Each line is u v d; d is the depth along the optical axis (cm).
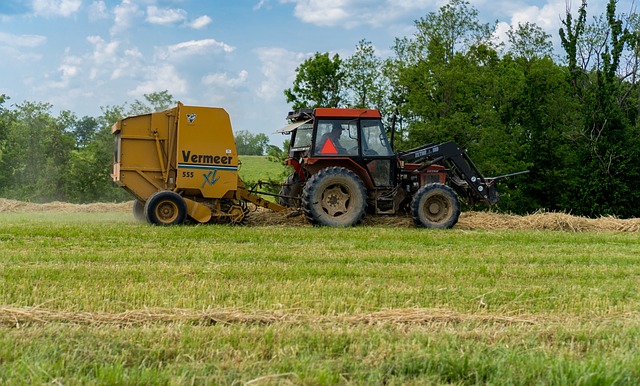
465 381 434
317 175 1517
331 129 1572
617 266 998
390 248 1156
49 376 412
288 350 483
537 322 606
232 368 444
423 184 1625
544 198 3434
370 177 1578
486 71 3384
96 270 838
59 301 649
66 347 477
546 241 1357
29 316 568
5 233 1226
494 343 514
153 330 526
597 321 620
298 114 1639
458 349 495
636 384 426
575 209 3350
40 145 4212
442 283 802
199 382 418
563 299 716
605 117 3372
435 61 3145
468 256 1061
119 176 1493
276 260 976
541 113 3469
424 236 1354
